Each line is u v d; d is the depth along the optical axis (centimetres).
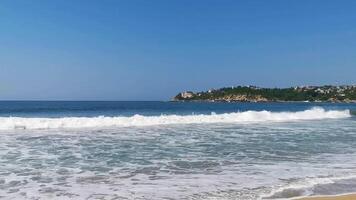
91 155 1336
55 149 1469
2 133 2041
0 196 808
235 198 788
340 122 3092
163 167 1131
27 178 982
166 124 2773
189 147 1542
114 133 2073
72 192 843
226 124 2789
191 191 850
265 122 3050
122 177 998
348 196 812
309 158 1298
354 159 1285
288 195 818
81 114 4788
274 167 1138
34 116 4147
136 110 6469
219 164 1180
